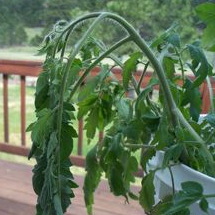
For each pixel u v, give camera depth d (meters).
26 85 2.45
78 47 0.54
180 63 0.63
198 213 0.49
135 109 0.61
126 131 0.60
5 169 2.15
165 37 0.59
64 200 0.56
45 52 0.62
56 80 0.56
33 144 0.61
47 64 0.62
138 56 0.59
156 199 0.60
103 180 1.96
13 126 3.14
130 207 1.70
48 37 0.62
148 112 0.61
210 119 0.56
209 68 0.59
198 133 0.58
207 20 0.53
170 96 0.55
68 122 0.55
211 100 0.69
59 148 0.53
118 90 0.72
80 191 1.83
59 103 0.52
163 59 0.59
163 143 0.54
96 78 0.69
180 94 0.60
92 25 0.55
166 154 0.52
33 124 0.59
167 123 0.55
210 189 0.47
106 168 0.65
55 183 0.52
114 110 0.74
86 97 0.70
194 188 0.45
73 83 0.60
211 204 0.47
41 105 0.62
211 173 0.53
